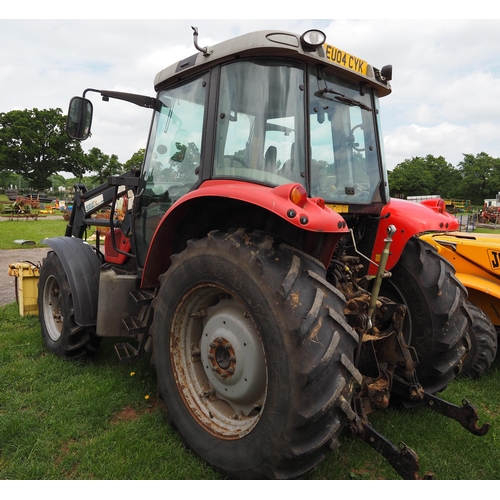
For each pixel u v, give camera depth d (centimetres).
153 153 343
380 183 315
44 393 315
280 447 200
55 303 413
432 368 297
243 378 233
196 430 246
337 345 200
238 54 259
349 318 245
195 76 297
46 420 280
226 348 242
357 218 322
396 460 204
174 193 313
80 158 6488
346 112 287
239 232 237
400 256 313
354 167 294
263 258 216
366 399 247
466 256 426
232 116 265
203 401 256
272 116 252
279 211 204
